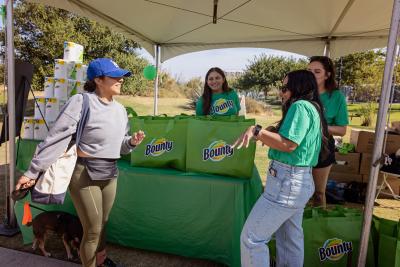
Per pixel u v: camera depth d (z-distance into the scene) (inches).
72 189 74.1
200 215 97.7
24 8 494.3
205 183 95.6
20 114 118.7
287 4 150.8
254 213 69.5
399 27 71.6
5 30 108.7
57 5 150.2
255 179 108.7
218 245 97.9
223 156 96.0
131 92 617.9
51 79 124.6
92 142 72.9
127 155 115.2
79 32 523.2
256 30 197.6
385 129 79.9
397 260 76.5
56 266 96.3
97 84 74.2
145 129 105.0
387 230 87.4
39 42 502.3
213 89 134.6
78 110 69.9
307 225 85.7
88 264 79.4
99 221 77.6
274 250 85.5
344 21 171.5
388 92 73.2
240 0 146.5
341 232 86.1
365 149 179.3
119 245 111.7
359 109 540.1
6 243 110.4
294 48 223.5
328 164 106.7
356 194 176.4
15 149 115.3
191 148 99.4
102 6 156.5
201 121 98.4
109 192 79.5
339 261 85.9
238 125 94.6
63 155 69.7
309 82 68.9
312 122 65.4
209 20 177.6
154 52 235.5
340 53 213.9
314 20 173.9
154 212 102.0
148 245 105.6
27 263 97.7
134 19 176.9
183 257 105.7
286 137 63.3
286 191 66.1
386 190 187.5
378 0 137.1
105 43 549.3
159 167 105.2
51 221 98.7
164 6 155.9
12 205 118.7
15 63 113.5
